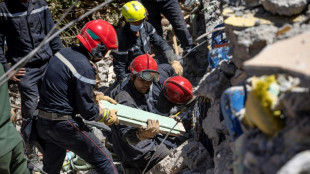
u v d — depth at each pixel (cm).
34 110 502
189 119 518
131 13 559
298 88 203
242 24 279
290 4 266
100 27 425
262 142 206
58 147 467
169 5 621
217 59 406
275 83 211
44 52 519
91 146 453
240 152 221
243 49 266
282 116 209
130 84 507
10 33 510
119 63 584
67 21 746
